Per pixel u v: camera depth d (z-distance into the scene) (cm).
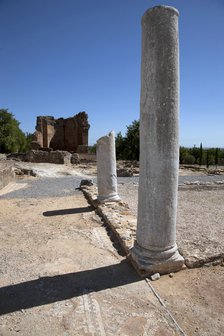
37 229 652
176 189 414
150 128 396
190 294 362
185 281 394
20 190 1241
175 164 404
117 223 638
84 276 413
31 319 314
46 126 3978
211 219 759
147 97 395
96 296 359
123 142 4425
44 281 399
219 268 435
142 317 315
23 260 473
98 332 291
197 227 670
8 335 288
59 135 4178
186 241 535
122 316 318
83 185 1309
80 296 359
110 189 873
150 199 406
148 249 416
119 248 526
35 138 3728
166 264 410
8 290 375
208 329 296
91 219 733
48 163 2508
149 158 402
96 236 596
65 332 292
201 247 496
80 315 320
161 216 406
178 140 406
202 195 1193
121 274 418
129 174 1995
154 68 382
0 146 4703
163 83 382
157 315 319
